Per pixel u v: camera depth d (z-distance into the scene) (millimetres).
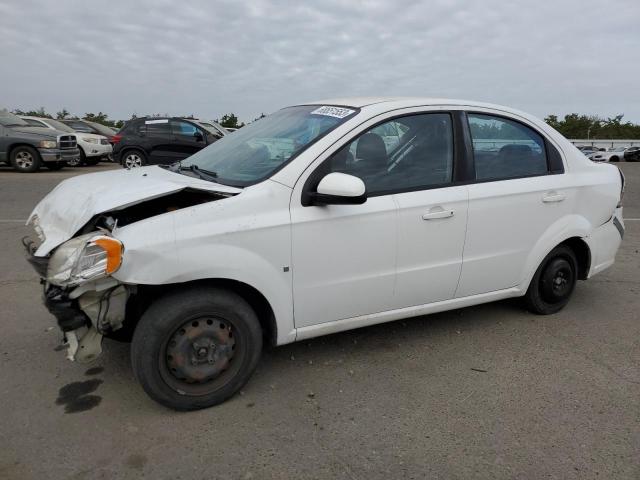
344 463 2443
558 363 3465
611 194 4285
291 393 3047
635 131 71438
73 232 2639
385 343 3717
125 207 2650
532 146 3916
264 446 2559
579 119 73500
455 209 3420
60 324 2588
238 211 2779
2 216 8062
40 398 2951
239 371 2914
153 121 15273
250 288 2949
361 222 3090
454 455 2510
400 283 3324
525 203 3752
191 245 2635
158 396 2740
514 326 4047
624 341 3820
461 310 4355
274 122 3752
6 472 2334
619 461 2477
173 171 3551
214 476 2344
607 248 4379
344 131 3123
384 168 3246
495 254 3697
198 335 2775
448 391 3096
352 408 2900
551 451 2547
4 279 4988
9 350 3523
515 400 3006
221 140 3984
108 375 3219
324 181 2826
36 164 14289
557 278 4180
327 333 3219
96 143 17938
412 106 3416
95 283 2545
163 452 2500
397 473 2379
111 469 2375
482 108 3697
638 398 3045
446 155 3488
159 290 2785
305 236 2936
